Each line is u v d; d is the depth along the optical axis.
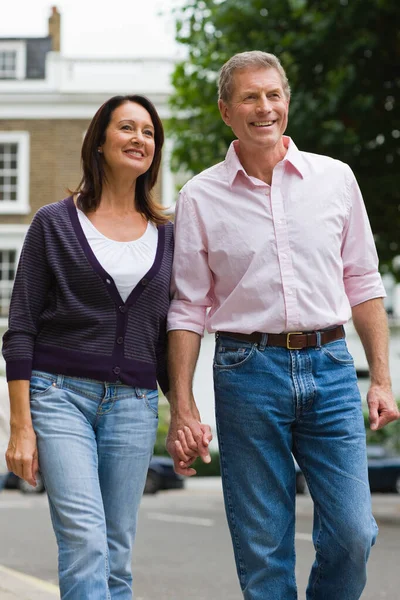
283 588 5.37
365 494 5.27
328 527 5.30
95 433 5.35
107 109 5.57
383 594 9.92
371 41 19.00
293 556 5.45
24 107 45.38
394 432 37.78
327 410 5.33
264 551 5.36
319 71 19.80
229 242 5.46
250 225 5.44
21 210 44.84
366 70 19.58
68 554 4.93
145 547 15.04
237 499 5.43
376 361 5.61
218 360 5.51
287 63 19.47
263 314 5.36
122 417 5.30
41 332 5.33
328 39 19.16
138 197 5.71
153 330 5.47
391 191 20.05
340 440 5.31
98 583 4.88
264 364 5.35
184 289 5.64
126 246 5.43
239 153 5.64
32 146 45.31
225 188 5.56
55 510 5.07
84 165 5.57
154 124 5.71
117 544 5.40
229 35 20.30
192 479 41.19
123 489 5.36
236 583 11.00
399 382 42.47
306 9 19.53
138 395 5.35
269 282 5.36
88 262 5.29
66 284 5.29
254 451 5.37
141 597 9.95
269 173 5.58
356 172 20.11
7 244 44.84
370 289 5.68
